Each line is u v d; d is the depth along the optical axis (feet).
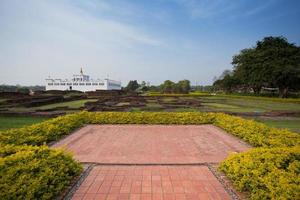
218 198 12.95
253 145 24.48
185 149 23.15
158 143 25.48
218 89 250.16
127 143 25.36
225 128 32.45
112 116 37.81
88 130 32.42
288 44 128.77
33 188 10.93
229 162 15.78
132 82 323.37
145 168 17.54
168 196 13.12
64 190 13.50
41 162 13.57
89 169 17.22
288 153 15.19
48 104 78.43
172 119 37.55
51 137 25.58
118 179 15.40
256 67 122.93
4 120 41.42
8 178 11.02
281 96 123.85
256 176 13.05
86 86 216.33
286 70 108.99
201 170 17.16
